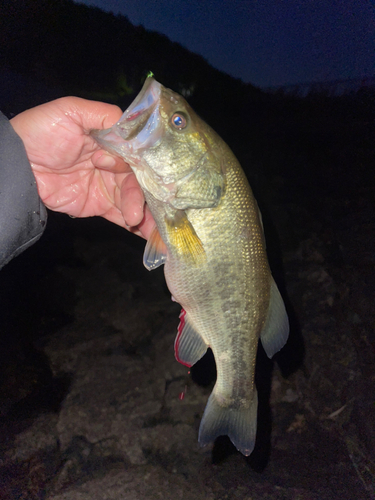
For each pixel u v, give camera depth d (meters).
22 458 0.52
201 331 0.34
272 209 1.05
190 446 0.55
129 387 0.61
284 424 0.58
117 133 0.31
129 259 0.90
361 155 1.41
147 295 0.79
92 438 0.55
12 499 0.49
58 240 0.93
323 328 0.69
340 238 0.91
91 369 0.63
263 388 0.62
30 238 0.32
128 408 0.58
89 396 0.59
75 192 0.41
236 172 0.32
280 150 1.62
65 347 0.67
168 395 0.60
